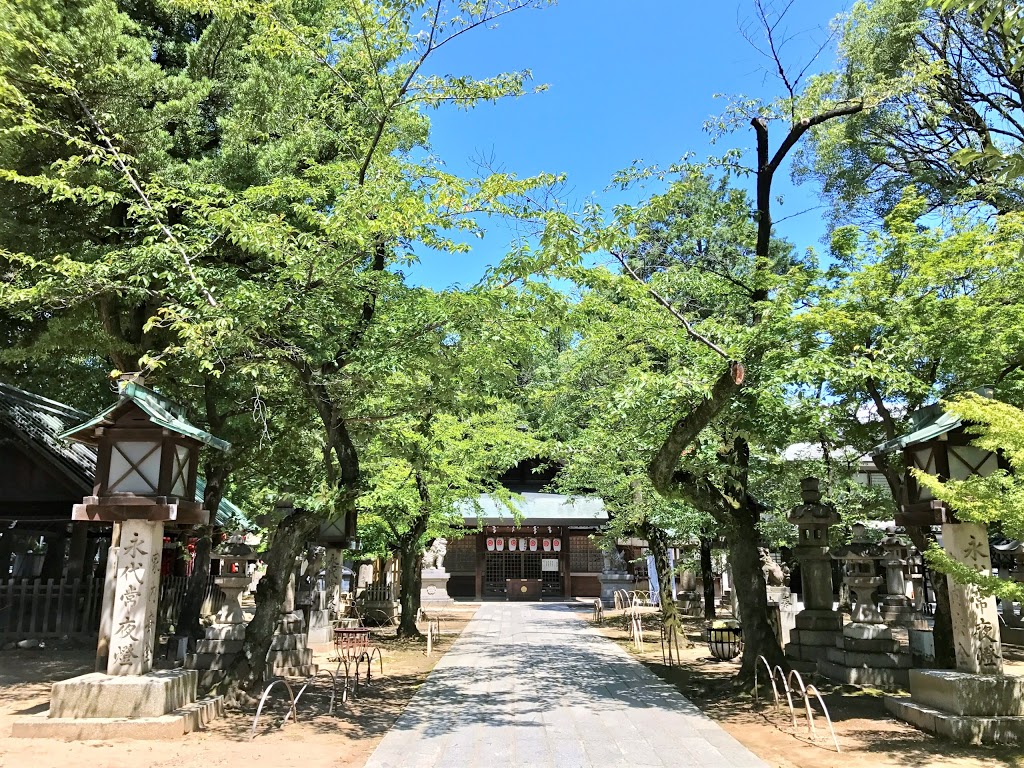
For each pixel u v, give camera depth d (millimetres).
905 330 9008
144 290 8953
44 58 9438
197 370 10391
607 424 13906
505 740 7445
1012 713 7426
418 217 8211
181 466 8039
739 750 7035
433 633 18094
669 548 22906
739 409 9758
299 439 12156
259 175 10953
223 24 11602
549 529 34188
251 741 7121
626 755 6867
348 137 11047
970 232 9102
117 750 6570
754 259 11695
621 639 17484
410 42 9656
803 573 13352
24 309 11648
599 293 10797
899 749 6988
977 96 16922
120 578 7676
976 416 6199
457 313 8711
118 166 9148
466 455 18156
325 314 9102
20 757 6250
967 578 6477
